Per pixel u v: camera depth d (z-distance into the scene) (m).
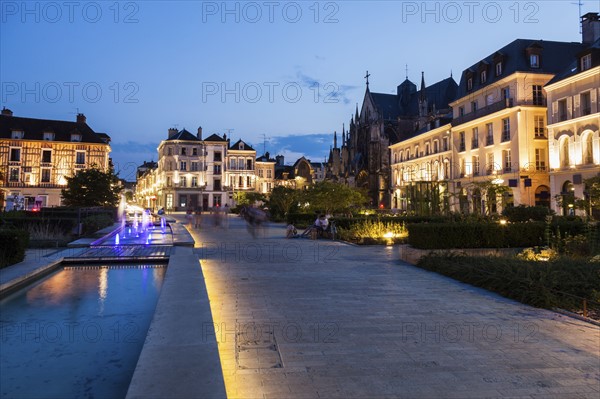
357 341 5.45
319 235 21.77
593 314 6.82
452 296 8.17
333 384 4.14
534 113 36.59
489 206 27.39
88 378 4.59
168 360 3.98
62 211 26.27
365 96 83.44
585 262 9.54
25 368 4.86
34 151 58.03
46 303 7.92
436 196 32.62
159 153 84.75
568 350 5.16
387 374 4.39
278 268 11.59
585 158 30.59
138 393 3.30
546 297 7.29
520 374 4.42
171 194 77.38
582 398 3.88
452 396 3.90
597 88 29.41
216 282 9.45
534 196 35.91
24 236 11.62
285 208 40.50
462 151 45.22
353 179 78.94
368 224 21.22
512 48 39.06
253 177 83.00
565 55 38.44
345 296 8.11
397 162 62.34
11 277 9.02
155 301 8.12
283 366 4.60
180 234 21.97
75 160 59.53
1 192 35.38
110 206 41.88
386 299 7.87
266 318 6.50
